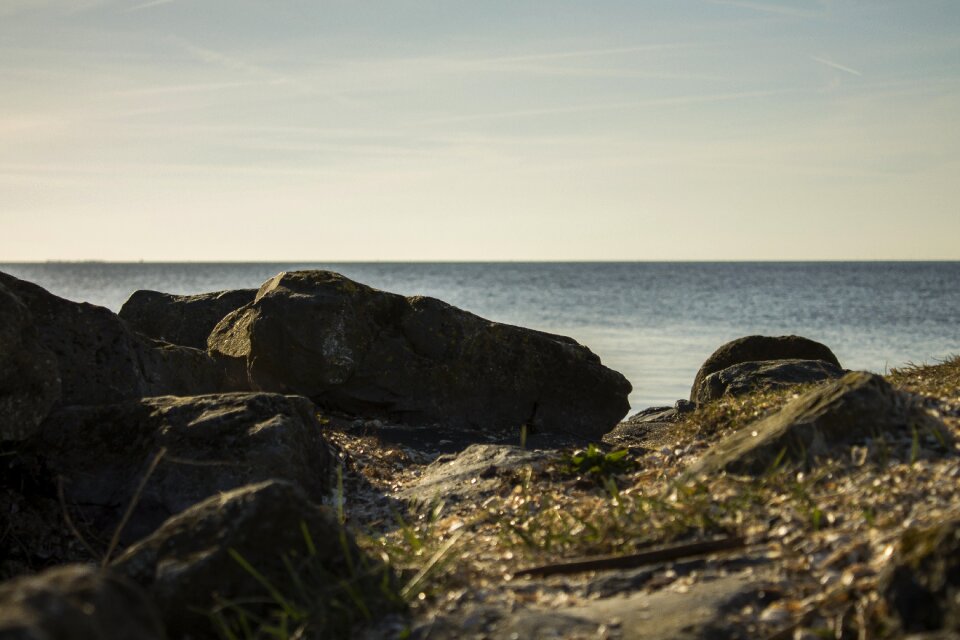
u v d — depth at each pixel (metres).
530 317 48.12
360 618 4.95
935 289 85.19
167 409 7.96
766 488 6.08
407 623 4.91
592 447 8.23
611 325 42.66
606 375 12.52
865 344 33.19
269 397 8.26
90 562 6.98
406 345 12.32
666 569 5.15
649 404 19.61
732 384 11.95
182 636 4.71
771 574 4.84
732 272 171.75
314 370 11.85
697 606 4.57
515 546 6.07
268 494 5.12
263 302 12.08
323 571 5.07
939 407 6.93
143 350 9.71
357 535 6.88
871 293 77.38
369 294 12.48
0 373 7.03
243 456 7.54
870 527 5.07
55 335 8.88
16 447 7.61
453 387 12.29
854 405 6.58
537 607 4.90
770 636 4.23
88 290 86.62
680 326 41.97
